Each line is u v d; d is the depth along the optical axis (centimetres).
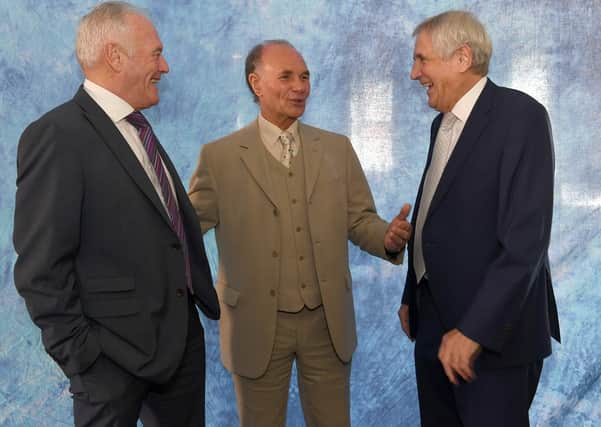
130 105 181
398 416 279
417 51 176
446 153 180
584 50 259
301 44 266
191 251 199
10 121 262
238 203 218
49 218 156
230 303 219
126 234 170
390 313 278
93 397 167
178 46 265
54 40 261
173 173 199
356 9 265
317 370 221
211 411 280
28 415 271
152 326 172
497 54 262
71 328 159
